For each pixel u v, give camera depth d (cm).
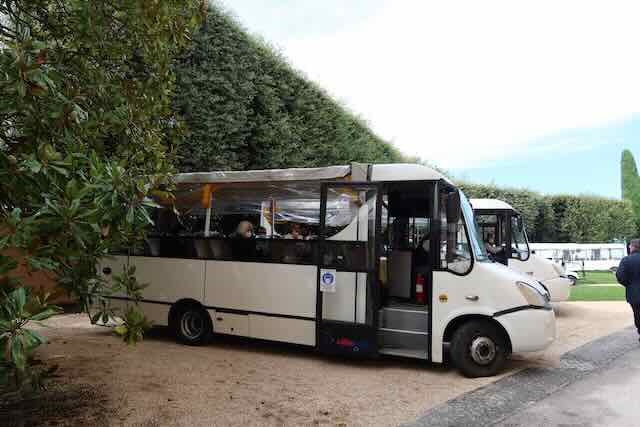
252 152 1370
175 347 816
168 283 845
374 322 689
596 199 3588
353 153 1733
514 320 644
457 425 485
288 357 761
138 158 498
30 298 314
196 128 1156
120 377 633
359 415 512
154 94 530
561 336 932
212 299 809
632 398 564
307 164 1488
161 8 480
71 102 410
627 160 6381
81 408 520
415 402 553
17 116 395
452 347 662
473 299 656
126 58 527
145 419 493
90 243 375
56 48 461
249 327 776
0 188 357
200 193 835
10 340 289
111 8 475
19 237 307
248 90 1284
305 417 505
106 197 354
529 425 484
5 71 335
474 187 2783
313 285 733
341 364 721
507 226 1202
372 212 707
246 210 800
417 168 712
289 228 763
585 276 2612
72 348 789
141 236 466
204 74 1175
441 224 687
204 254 822
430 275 680
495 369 655
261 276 771
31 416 496
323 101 1639
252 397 566
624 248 3028
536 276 1221
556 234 3444
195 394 572
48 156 342
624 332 975
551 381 632
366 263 700
